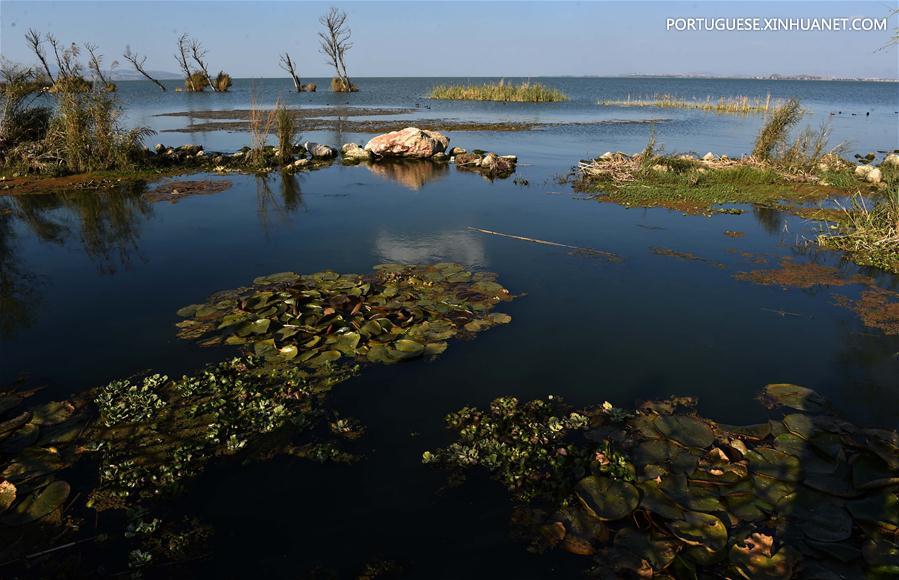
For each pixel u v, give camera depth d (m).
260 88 68.69
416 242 8.87
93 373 5.10
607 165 14.45
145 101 44.78
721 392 4.78
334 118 30.06
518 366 5.18
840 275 7.49
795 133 22.30
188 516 3.49
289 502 3.59
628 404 4.62
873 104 48.38
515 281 7.22
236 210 11.10
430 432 4.28
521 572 3.07
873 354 5.41
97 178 13.92
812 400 4.61
